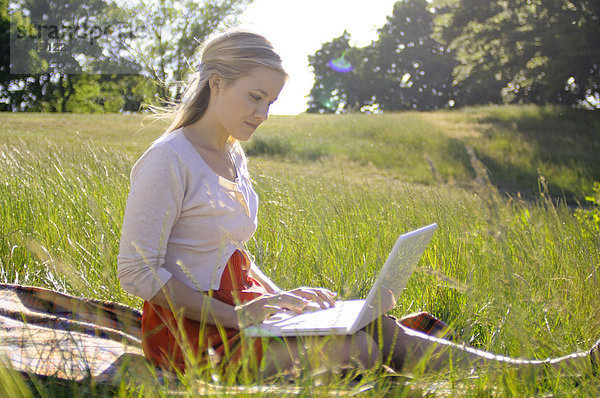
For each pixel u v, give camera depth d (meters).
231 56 2.13
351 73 65.62
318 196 5.63
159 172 2.03
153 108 2.43
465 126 26.80
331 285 3.31
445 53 58.16
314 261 3.53
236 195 2.19
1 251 3.74
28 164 5.38
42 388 1.60
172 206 2.04
